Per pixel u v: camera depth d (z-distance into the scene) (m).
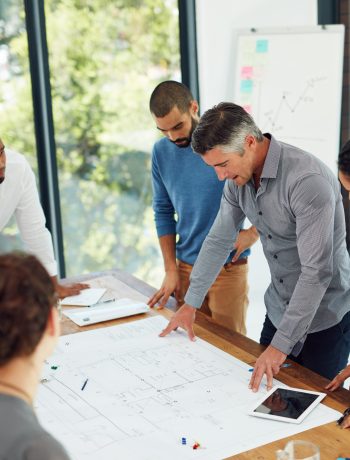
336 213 2.03
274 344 1.84
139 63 4.24
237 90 4.20
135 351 2.02
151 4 4.18
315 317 2.14
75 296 2.48
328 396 1.73
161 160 2.75
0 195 2.35
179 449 1.48
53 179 4.12
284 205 1.95
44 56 3.94
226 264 2.79
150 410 1.66
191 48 4.23
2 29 3.88
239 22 4.19
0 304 0.90
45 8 3.97
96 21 4.11
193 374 1.86
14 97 3.97
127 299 2.47
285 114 4.17
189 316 2.16
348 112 4.34
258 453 1.46
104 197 4.36
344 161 1.74
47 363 1.94
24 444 0.86
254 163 1.95
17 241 4.11
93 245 4.39
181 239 2.85
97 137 4.26
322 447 1.48
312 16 4.32
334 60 4.11
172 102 2.48
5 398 0.90
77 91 4.16
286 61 4.14
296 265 2.09
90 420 1.62
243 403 1.69
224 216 2.18
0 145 2.10
